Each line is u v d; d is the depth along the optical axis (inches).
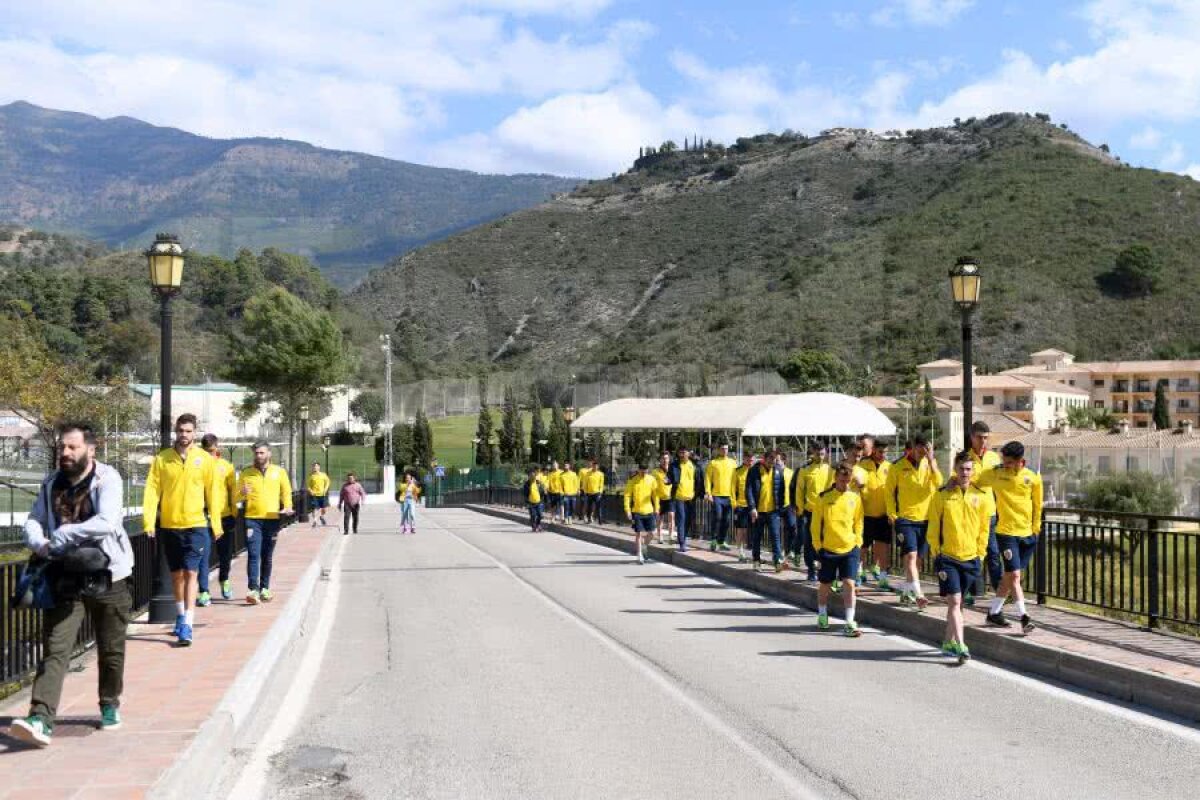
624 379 4645.7
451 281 6825.8
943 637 466.3
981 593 551.8
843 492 490.6
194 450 442.9
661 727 319.3
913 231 5575.8
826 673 400.2
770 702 352.2
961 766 276.2
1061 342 4392.2
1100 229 5123.0
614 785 261.0
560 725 322.7
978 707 343.6
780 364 4220.0
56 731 286.7
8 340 2089.1
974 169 6387.8
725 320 5123.0
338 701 359.3
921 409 3513.8
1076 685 377.7
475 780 266.1
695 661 425.7
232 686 349.7
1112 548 470.9
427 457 3294.8
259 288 5221.5
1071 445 2999.5
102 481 277.1
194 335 4822.8
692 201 7450.8
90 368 2027.6
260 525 568.4
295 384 2913.4
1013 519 438.0
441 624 534.9
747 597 634.8
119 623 285.7
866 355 4426.7
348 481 1357.0
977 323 4505.4
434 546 1101.1
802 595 606.2
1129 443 2938.0
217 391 3742.6
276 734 314.3
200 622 499.2
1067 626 451.2
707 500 1010.7
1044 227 5241.1
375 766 279.6
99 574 274.2
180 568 437.7
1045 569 522.3
